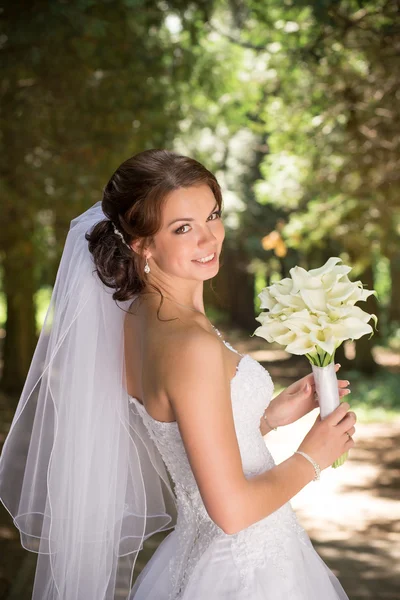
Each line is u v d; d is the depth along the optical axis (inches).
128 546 103.0
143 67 402.3
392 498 380.8
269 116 491.2
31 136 383.6
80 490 98.0
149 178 87.6
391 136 373.7
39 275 826.2
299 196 587.2
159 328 87.6
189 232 88.1
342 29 331.3
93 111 385.4
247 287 1240.2
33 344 708.0
